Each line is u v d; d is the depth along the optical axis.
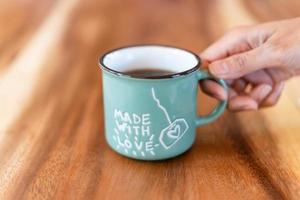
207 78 0.46
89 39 0.73
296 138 0.48
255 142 0.47
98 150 0.46
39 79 0.60
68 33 0.75
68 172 0.42
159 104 0.41
